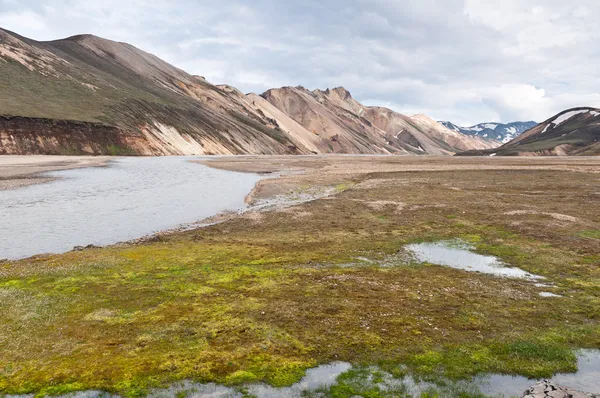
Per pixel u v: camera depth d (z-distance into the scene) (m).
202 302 17.56
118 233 32.97
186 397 11.12
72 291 18.80
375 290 19.09
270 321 15.69
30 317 15.91
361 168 101.56
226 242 28.95
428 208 41.31
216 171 87.62
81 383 11.70
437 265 23.38
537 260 23.97
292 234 31.36
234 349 13.62
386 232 31.81
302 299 17.94
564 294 18.70
